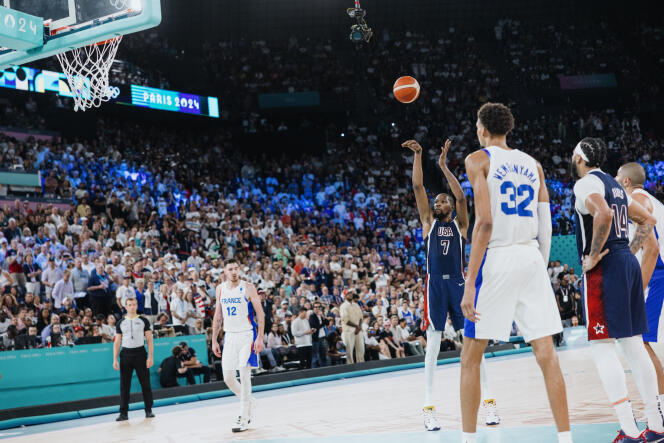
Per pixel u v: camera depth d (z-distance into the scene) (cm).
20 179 1445
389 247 1819
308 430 513
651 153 2400
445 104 2589
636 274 361
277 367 1117
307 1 2708
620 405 344
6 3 675
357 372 1151
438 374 1008
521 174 331
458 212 487
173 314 1084
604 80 2659
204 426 617
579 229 379
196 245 1461
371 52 2731
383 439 434
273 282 1330
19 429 772
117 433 621
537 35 2852
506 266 318
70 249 1227
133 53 2172
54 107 1841
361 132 2477
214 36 2639
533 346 320
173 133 2208
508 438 395
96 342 963
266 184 2048
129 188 1625
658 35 2812
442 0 2842
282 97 2381
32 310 994
